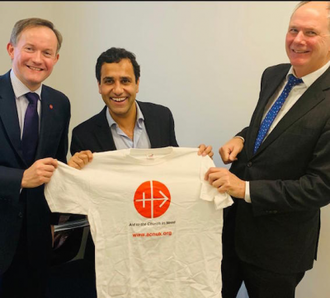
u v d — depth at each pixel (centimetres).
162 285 111
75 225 151
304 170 109
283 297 120
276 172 111
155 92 203
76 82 216
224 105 195
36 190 126
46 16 202
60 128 130
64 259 157
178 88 200
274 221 114
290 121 107
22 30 111
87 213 106
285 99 115
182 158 113
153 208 108
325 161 101
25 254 134
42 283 140
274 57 181
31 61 111
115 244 108
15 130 114
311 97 106
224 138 198
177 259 110
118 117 129
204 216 110
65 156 141
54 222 145
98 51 209
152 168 111
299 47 104
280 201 103
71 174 106
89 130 129
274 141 110
